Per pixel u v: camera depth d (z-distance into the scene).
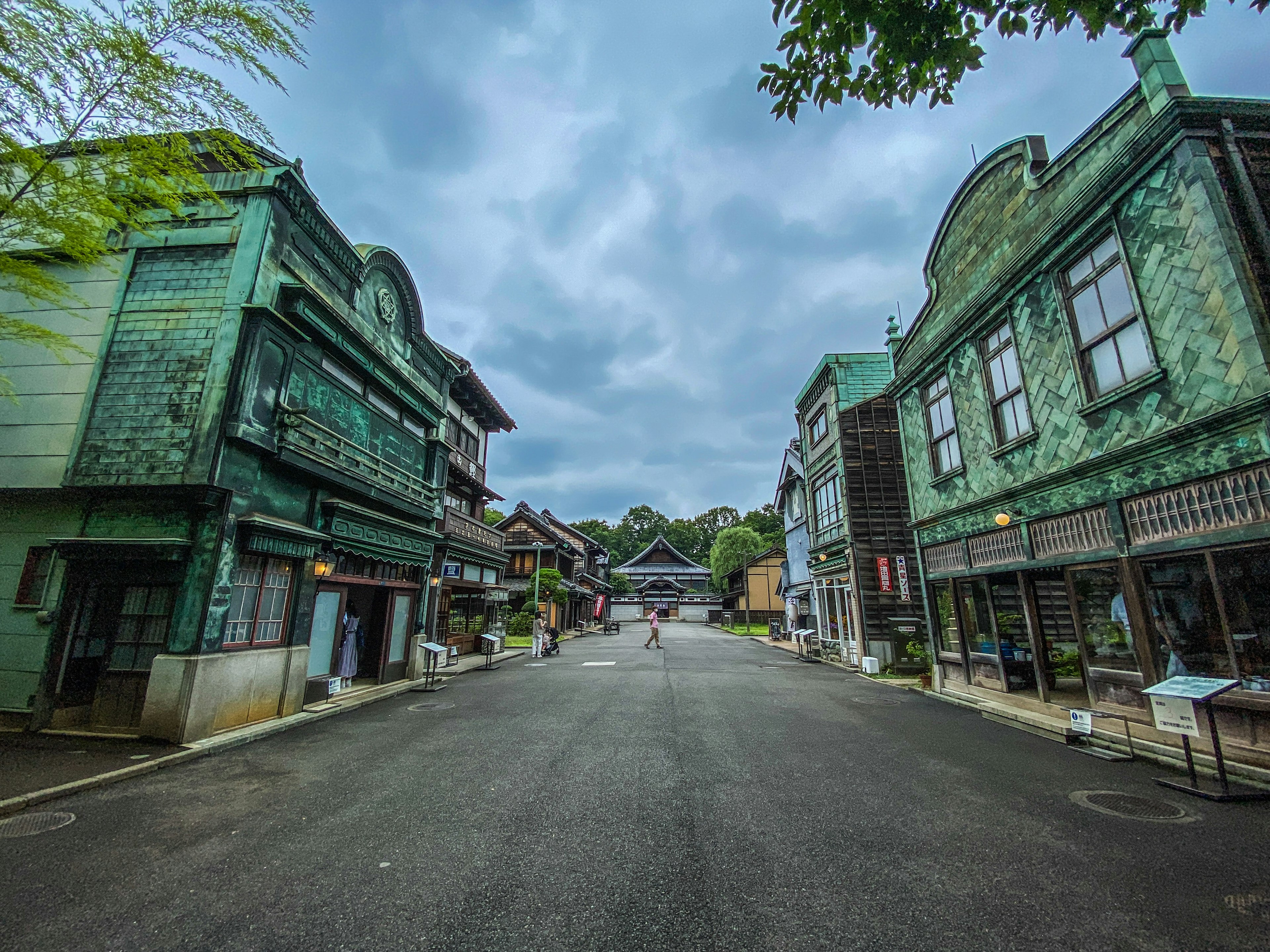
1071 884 3.25
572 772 5.55
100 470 7.07
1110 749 6.23
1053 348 7.24
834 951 2.63
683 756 6.14
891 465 16.50
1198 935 2.74
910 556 15.75
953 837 3.94
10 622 7.00
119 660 6.88
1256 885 3.20
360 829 4.13
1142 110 5.97
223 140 5.63
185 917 2.93
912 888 3.23
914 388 11.42
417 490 12.36
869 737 7.04
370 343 10.00
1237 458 4.89
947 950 2.64
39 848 3.77
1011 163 8.23
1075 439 6.84
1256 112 5.34
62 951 2.63
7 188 4.81
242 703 7.12
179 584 6.75
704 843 3.88
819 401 19.28
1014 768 5.64
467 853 3.72
